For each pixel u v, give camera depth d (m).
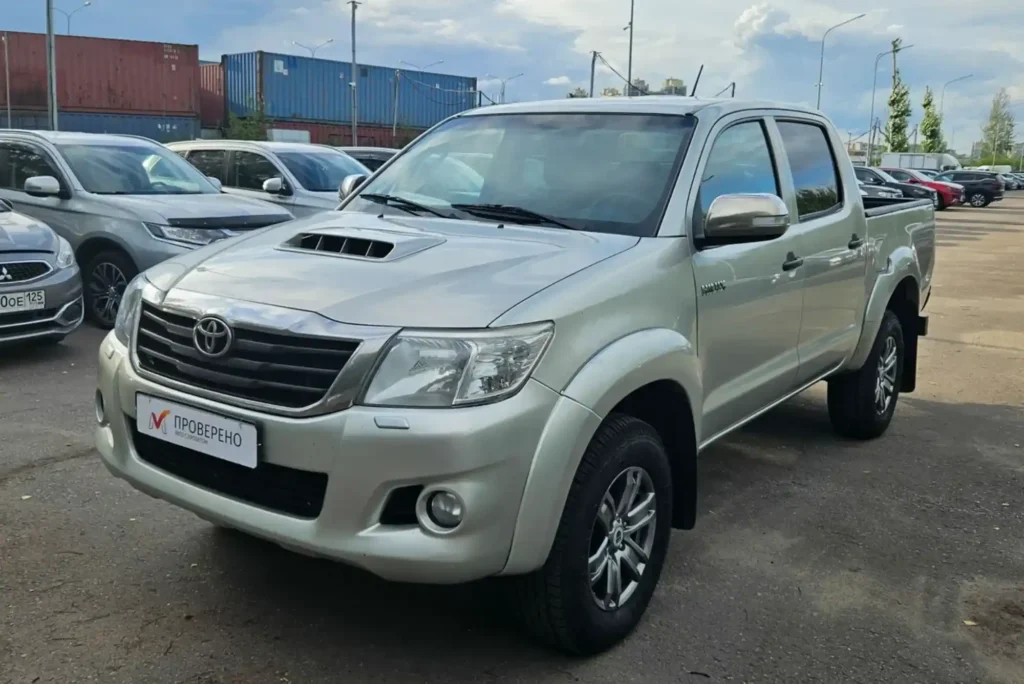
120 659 2.99
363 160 14.67
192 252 3.53
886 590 3.74
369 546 2.64
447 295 2.82
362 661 3.04
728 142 4.01
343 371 2.66
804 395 6.94
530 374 2.72
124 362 3.17
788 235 4.28
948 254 19.12
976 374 7.92
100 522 4.01
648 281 3.23
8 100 31.48
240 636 3.16
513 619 3.16
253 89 37.44
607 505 3.06
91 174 8.51
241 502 2.86
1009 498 4.85
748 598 3.61
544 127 4.12
